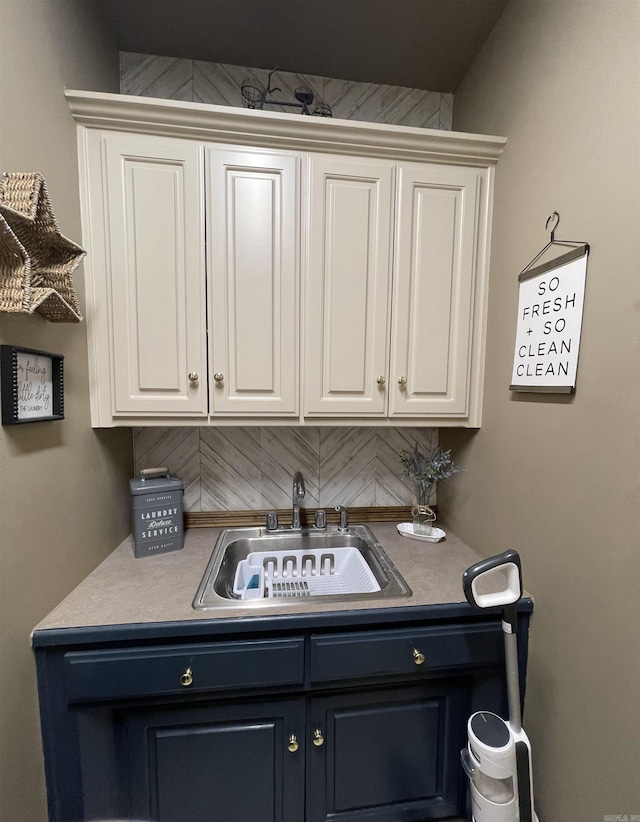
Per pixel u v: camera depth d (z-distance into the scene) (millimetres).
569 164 872
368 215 1141
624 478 733
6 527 751
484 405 1246
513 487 1085
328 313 1151
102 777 901
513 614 834
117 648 873
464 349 1229
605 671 776
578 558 847
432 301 1200
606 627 775
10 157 756
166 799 943
